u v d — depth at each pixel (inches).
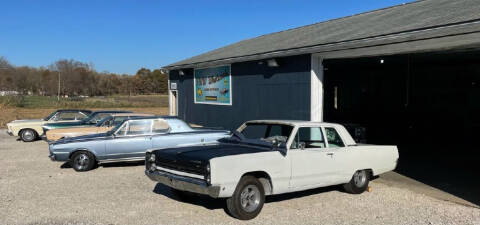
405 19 376.8
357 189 291.7
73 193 294.5
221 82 608.1
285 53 430.0
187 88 737.0
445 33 277.9
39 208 254.5
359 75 797.2
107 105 1686.8
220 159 217.3
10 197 282.2
